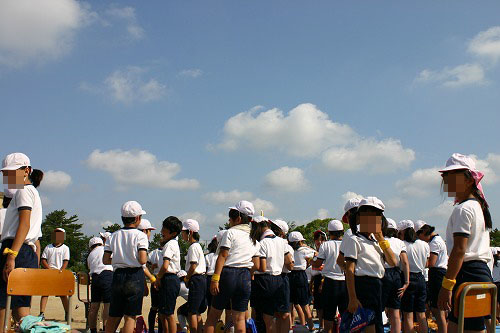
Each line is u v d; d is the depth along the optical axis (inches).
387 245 207.9
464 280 156.1
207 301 369.4
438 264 320.5
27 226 200.5
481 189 162.4
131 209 261.3
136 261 252.7
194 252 316.5
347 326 206.1
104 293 357.1
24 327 191.5
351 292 204.7
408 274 277.9
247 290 256.8
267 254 293.4
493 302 148.5
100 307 392.5
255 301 296.4
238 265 255.1
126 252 252.7
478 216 155.6
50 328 191.6
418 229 349.7
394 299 261.9
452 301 153.6
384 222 212.5
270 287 292.5
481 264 155.8
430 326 399.2
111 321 253.0
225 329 293.4
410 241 313.7
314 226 1817.2
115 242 256.4
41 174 251.6
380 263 207.2
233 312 255.9
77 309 576.4
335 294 309.6
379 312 204.2
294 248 393.4
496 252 447.2
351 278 205.3
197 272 317.1
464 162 161.0
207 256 374.3
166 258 294.8
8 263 194.5
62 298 426.9
